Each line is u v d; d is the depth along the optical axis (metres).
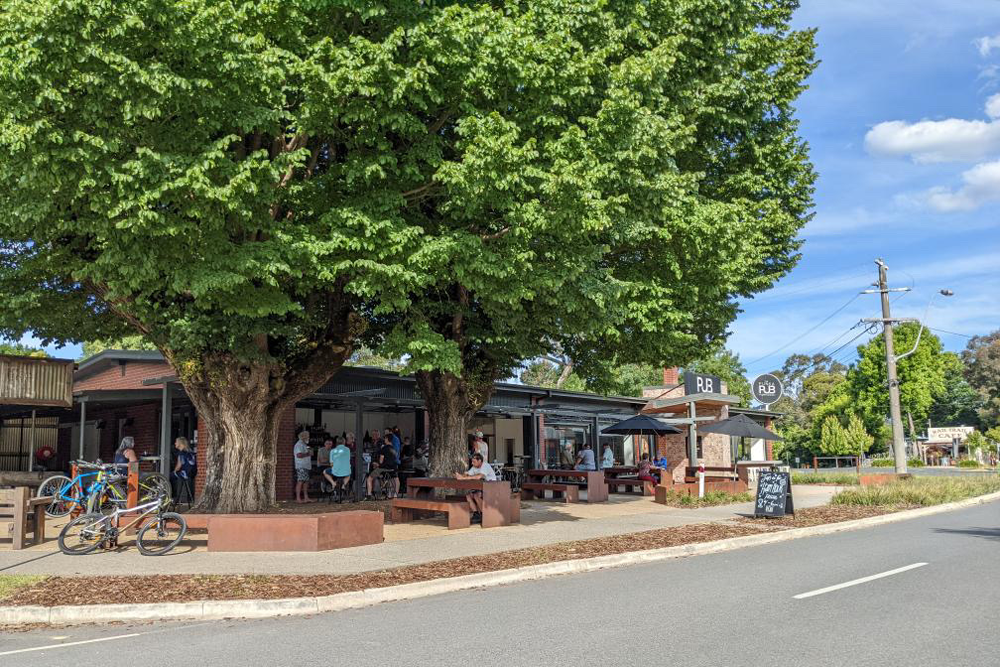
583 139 13.16
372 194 12.46
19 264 13.88
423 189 13.14
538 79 12.43
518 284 13.13
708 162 19.00
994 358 92.56
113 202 10.52
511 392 28.94
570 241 13.49
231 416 14.87
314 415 24.47
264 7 11.28
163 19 10.09
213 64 10.70
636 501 22.45
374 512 13.11
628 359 19.33
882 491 21.67
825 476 32.84
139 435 23.92
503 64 12.14
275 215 12.86
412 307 14.18
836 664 5.66
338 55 11.23
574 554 11.82
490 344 17.64
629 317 16.03
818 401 92.75
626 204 14.51
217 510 14.79
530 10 13.30
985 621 7.03
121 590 8.91
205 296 11.91
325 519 12.27
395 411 26.75
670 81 17.06
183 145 10.91
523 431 31.05
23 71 9.62
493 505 15.52
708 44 17.69
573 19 13.79
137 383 23.44
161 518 12.09
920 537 14.12
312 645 6.65
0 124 10.00
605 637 6.60
